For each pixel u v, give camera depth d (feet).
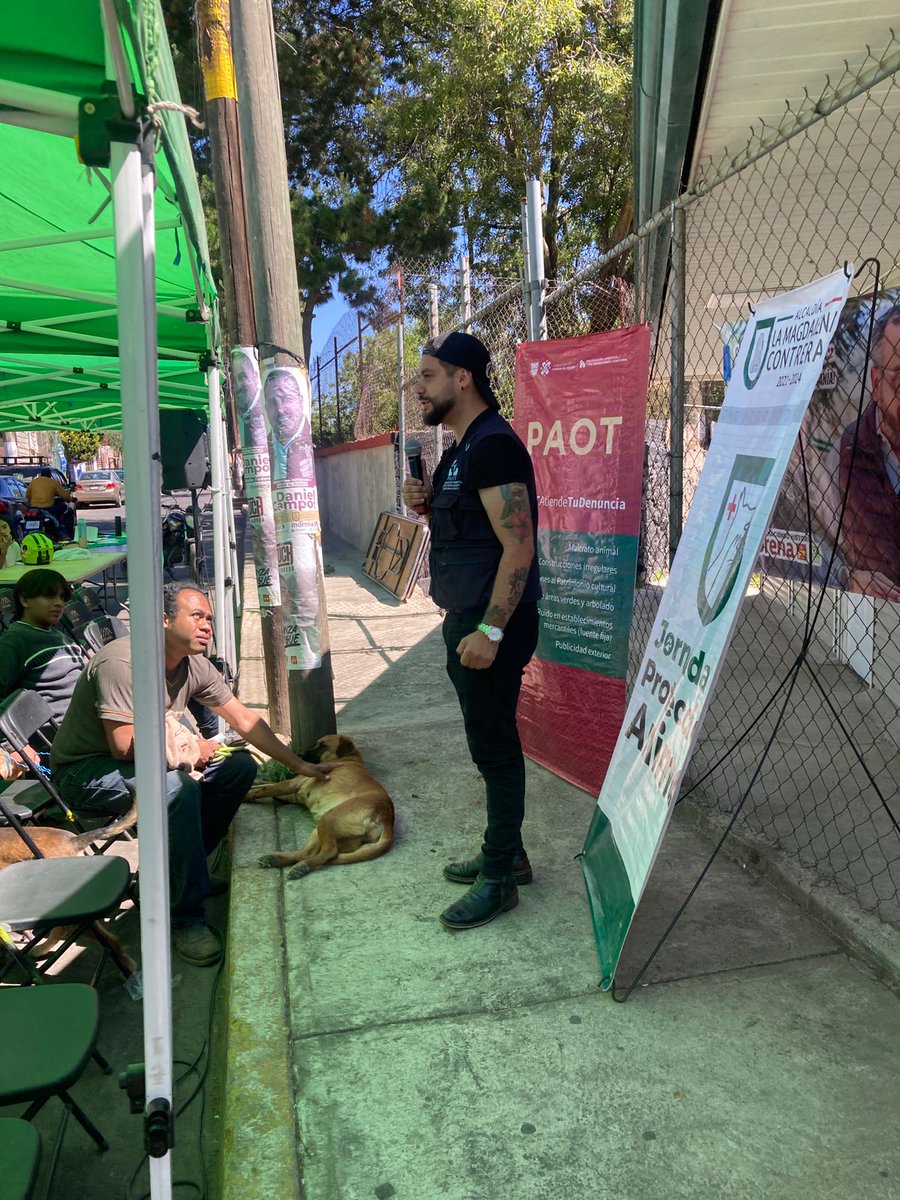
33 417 38.40
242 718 12.88
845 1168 6.27
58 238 11.39
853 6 8.98
